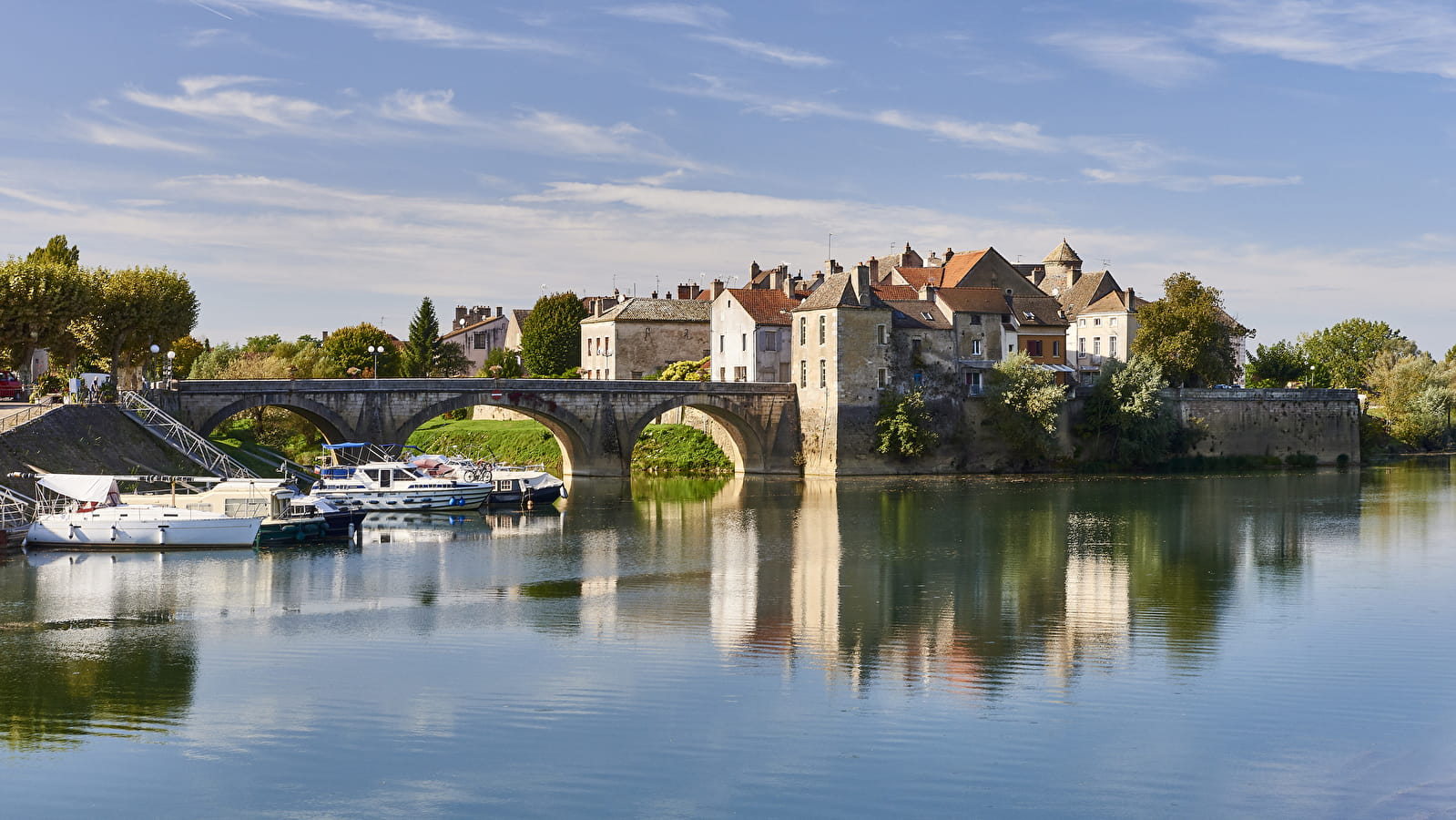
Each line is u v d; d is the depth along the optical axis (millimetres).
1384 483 107625
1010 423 116125
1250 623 47656
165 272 93750
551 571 59625
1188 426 125562
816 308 116250
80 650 43094
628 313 143875
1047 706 36594
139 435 79188
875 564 62000
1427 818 28875
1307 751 33000
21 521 65125
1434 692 38000
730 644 44156
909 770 31609
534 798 29891
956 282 130750
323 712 35969
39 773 31500
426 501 86375
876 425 115250
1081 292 153250
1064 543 69375
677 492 100125
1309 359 179875
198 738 33875
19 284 81438
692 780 30969
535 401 106562
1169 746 33312
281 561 62156
